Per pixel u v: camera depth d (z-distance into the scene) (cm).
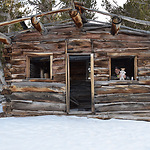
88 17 1157
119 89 618
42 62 884
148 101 619
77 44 625
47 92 623
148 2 991
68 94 612
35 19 521
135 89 621
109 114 607
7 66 645
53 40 631
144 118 582
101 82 616
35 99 627
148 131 431
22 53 642
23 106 629
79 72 977
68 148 308
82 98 939
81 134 395
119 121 545
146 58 629
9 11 1110
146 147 320
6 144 316
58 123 495
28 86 630
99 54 623
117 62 932
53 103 617
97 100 612
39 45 638
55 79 621
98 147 316
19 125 458
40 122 502
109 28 636
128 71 890
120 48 627
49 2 1069
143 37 635
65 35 633
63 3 1098
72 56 770
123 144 334
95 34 630
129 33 632
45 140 347
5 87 639
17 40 648
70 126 465
